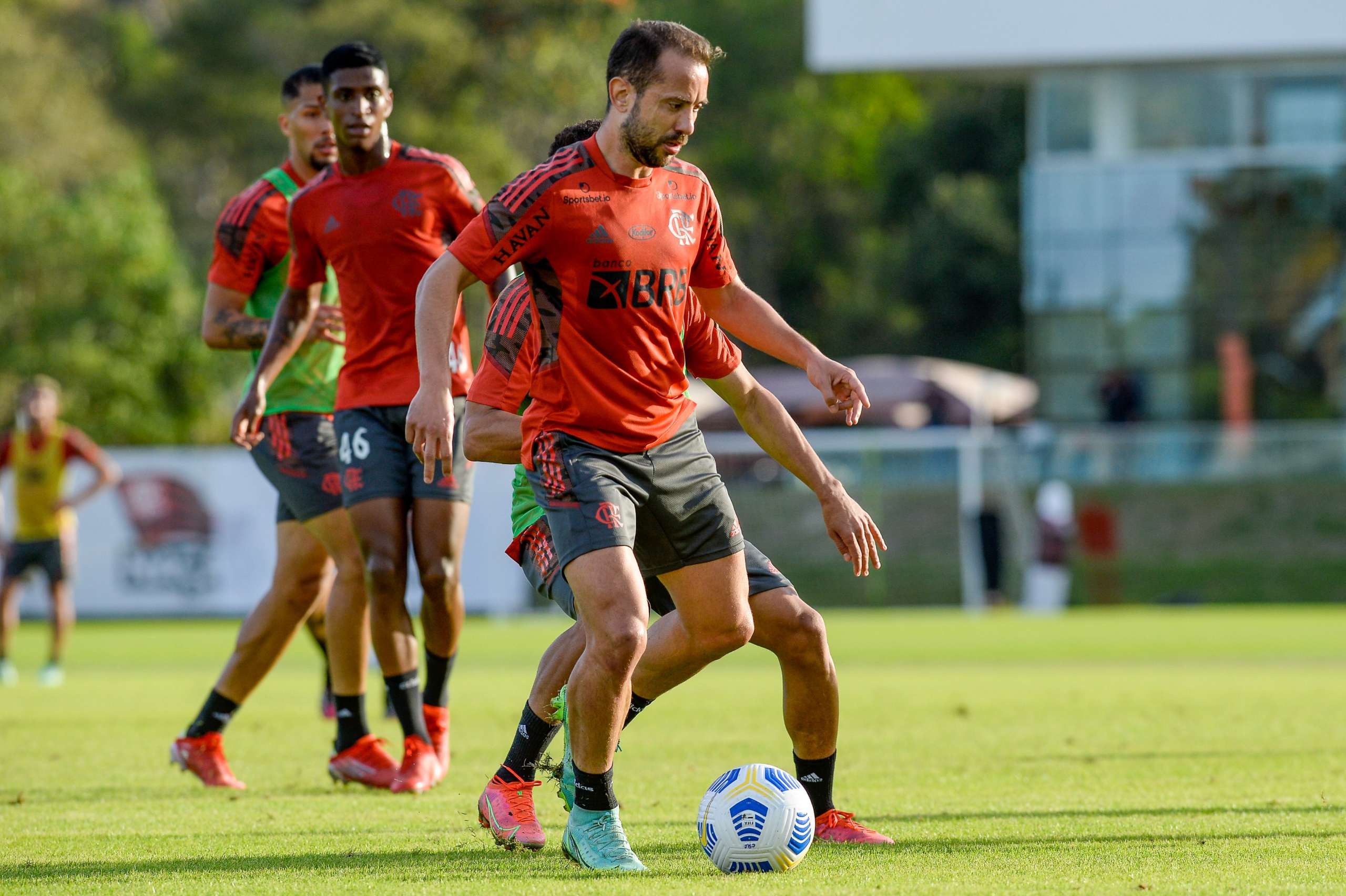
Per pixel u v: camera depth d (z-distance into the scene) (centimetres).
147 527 7850
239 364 12550
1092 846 1620
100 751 2745
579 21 14750
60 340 11562
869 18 9950
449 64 14262
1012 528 8450
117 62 16700
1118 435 8544
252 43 16000
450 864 1550
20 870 1535
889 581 8338
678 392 1560
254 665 2297
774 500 8356
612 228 1492
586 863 1518
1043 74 10206
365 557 2169
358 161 2208
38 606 7912
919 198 18912
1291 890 1362
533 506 1767
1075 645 5631
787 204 19612
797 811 1491
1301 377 9894
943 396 11044
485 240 1490
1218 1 9588
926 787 2136
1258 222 9944
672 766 2416
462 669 4844
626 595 1458
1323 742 2667
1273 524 8444
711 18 19212
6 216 11750
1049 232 10181
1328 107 9938
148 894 1395
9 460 4612
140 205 12312
